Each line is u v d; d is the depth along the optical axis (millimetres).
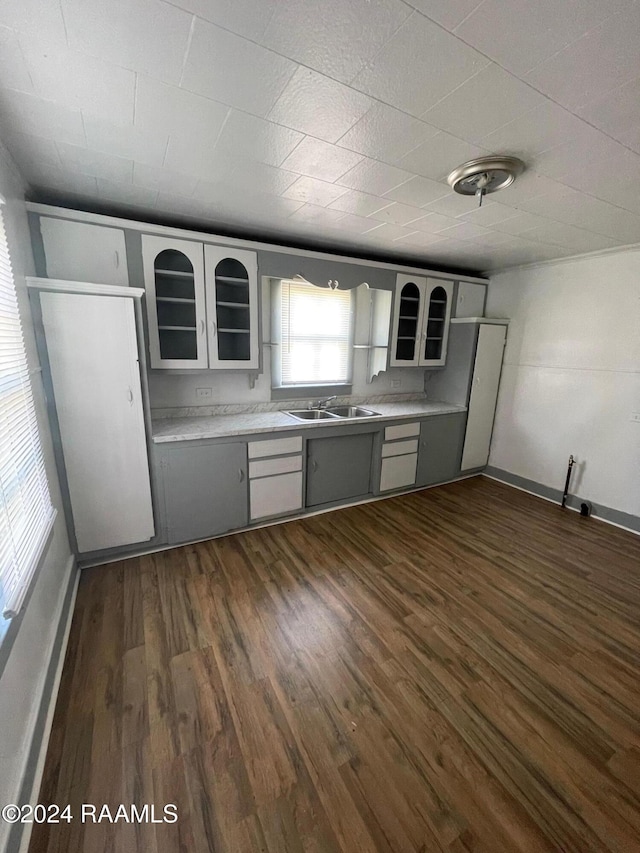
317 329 3613
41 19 985
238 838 1119
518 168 1730
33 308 1979
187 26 1012
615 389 3166
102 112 1406
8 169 1702
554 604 2201
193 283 2701
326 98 1303
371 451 3525
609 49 1048
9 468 1286
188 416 3152
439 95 1269
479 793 1249
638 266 2961
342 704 1548
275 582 2332
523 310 3826
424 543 2850
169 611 2057
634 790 1269
